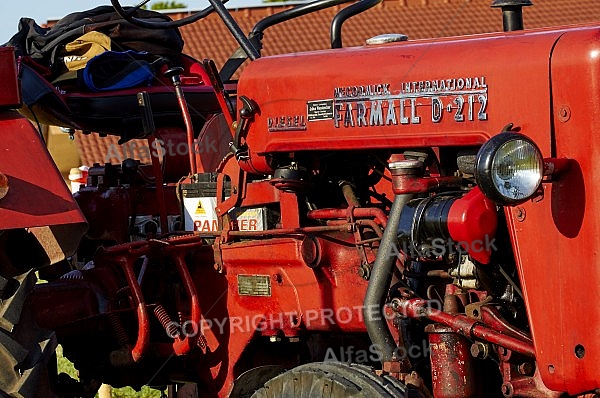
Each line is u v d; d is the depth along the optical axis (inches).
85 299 180.2
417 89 145.9
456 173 147.3
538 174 126.4
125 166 206.5
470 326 140.4
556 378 131.7
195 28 828.6
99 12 229.1
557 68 132.0
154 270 184.2
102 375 196.4
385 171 162.7
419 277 150.9
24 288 158.2
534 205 133.0
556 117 132.2
